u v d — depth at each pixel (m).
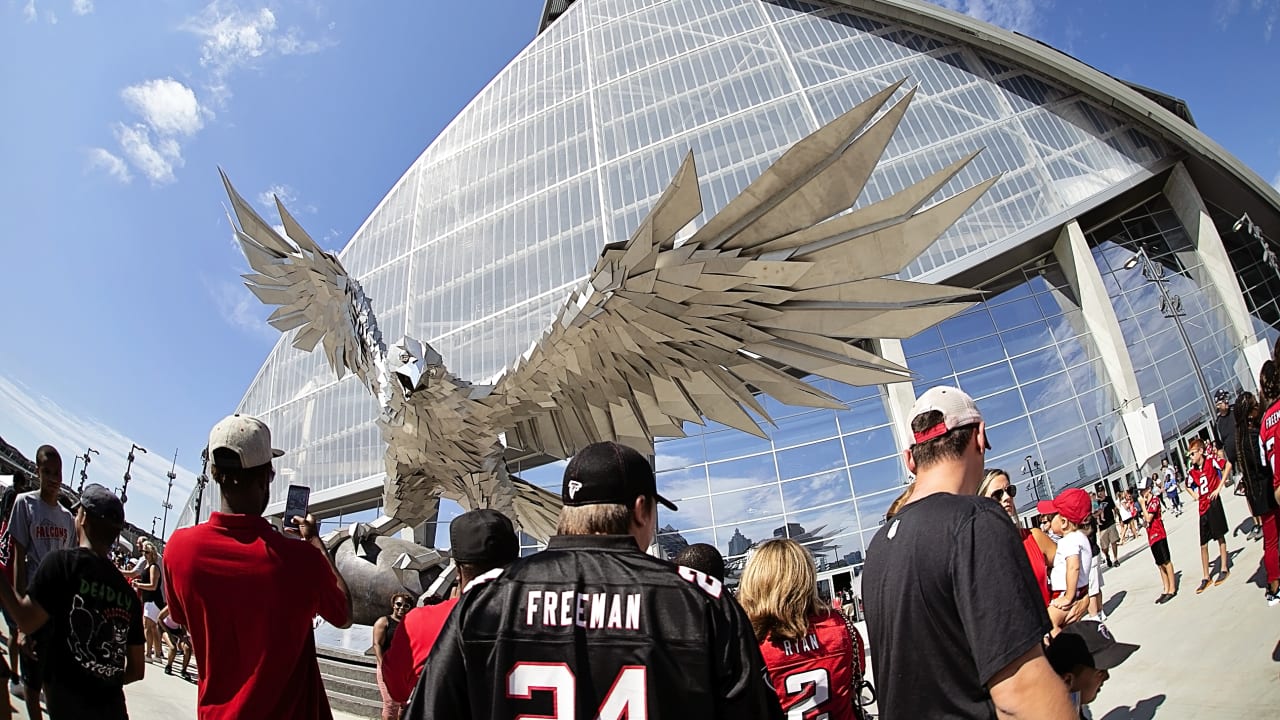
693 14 37.09
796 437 27.81
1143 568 13.92
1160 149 31.83
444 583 7.05
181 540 3.21
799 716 3.48
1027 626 2.23
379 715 9.66
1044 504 7.01
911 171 29.67
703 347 6.50
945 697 2.40
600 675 1.94
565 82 37.25
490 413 7.71
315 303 8.40
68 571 3.80
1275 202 32.81
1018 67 33.12
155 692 9.38
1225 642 7.57
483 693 2.00
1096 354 28.17
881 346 28.41
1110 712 6.73
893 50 33.38
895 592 2.56
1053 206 29.47
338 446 32.25
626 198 31.22
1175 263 31.00
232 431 3.39
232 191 7.82
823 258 5.41
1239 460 7.90
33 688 4.34
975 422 2.95
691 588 2.09
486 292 31.73
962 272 28.23
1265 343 28.48
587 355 6.89
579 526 2.34
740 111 31.94
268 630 3.12
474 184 36.00
